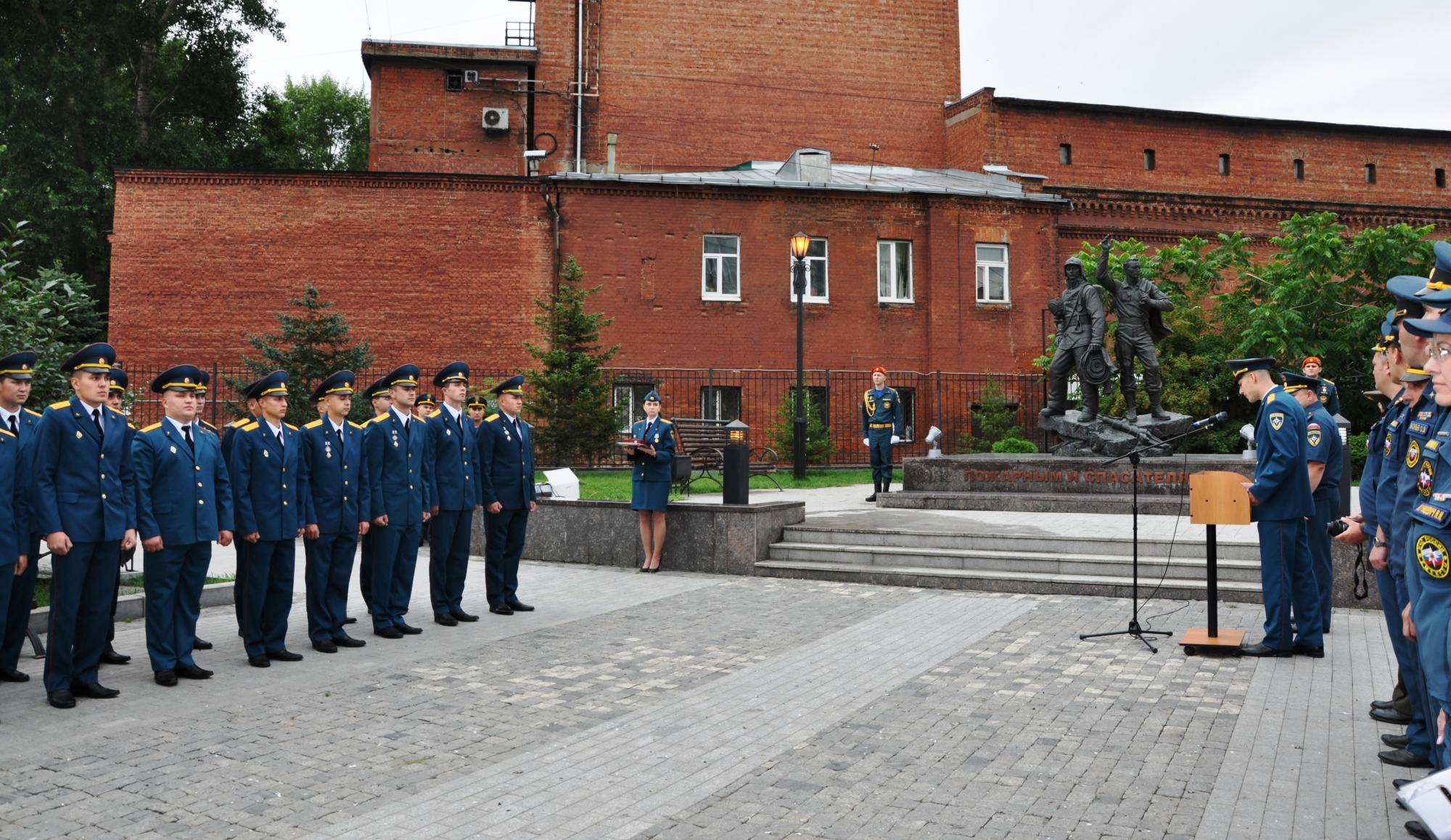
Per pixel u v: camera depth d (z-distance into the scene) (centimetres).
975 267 3038
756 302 2923
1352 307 2562
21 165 3198
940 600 1116
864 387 2961
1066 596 1127
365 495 959
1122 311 1616
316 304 2080
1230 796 538
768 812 525
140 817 521
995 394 2927
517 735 657
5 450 739
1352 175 3831
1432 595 452
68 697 731
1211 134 3719
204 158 3456
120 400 998
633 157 3641
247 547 870
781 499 1817
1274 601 833
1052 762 594
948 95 3900
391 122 3444
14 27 3347
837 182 3119
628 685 776
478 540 1510
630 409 2842
